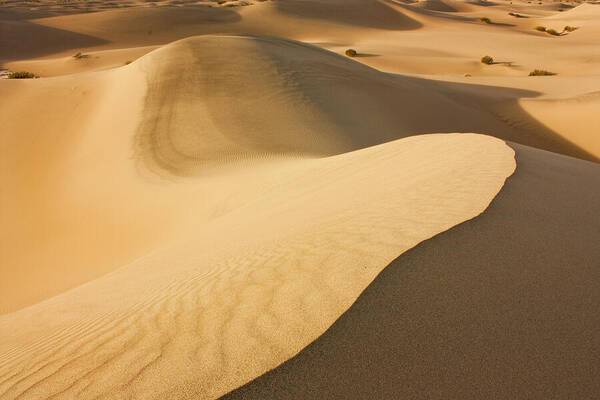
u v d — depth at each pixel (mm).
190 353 2941
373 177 8039
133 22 70500
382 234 4375
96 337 3783
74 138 21594
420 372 2537
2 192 18016
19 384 3264
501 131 26047
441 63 48688
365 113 23594
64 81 28797
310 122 20797
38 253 13898
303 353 2721
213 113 20922
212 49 27109
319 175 10555
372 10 82188
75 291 8156
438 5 116688
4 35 61875
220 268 4887
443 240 4121
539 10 120375
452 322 2953
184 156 17766
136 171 17016
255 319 3207
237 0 105500
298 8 80062
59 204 16438
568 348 2732
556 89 32875
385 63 48625
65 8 90562
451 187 5848
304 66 27188
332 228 4848
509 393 2396
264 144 18484
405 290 3316
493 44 59562
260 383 2523
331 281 3537
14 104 25156
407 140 11242
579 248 4066
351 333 2873
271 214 7941
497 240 4141
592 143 24578
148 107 21844
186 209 13125
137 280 6625
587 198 5477
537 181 6051
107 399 2672
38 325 5723
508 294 3279
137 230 13422
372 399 2367
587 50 52656
